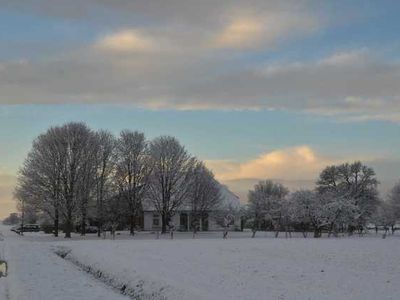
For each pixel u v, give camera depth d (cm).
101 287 1872
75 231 9288
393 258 2486
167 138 8281
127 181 8012
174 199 8294
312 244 3500
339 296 1514
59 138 7475
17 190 7781
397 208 9994
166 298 1636
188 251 3178
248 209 10162
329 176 9388
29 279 2045
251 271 2120
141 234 7950
